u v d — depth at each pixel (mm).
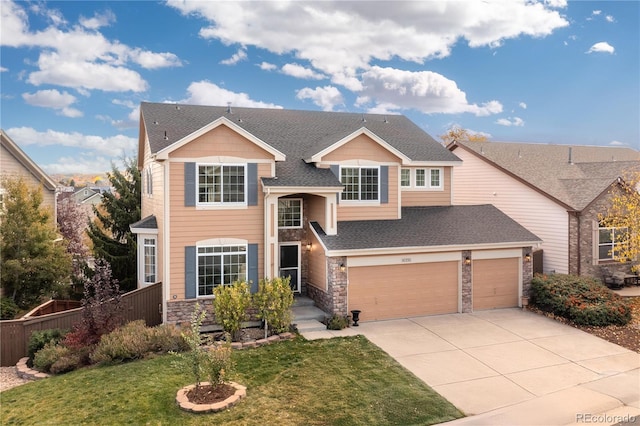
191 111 20781
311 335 14570
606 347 13703
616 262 21469
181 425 8430
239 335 14320
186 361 9992
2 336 13586
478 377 11242
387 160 19047
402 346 13570
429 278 17312
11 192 18453
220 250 16031
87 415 8914
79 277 22391
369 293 16422
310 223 17953
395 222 18859
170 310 15391
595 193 20672
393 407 9383
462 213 20938
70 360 12203
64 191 41156
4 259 17906
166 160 15180
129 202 23953
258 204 16453
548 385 10820
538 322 16375
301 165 18266
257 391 10070
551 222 21516
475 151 26359
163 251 15516
